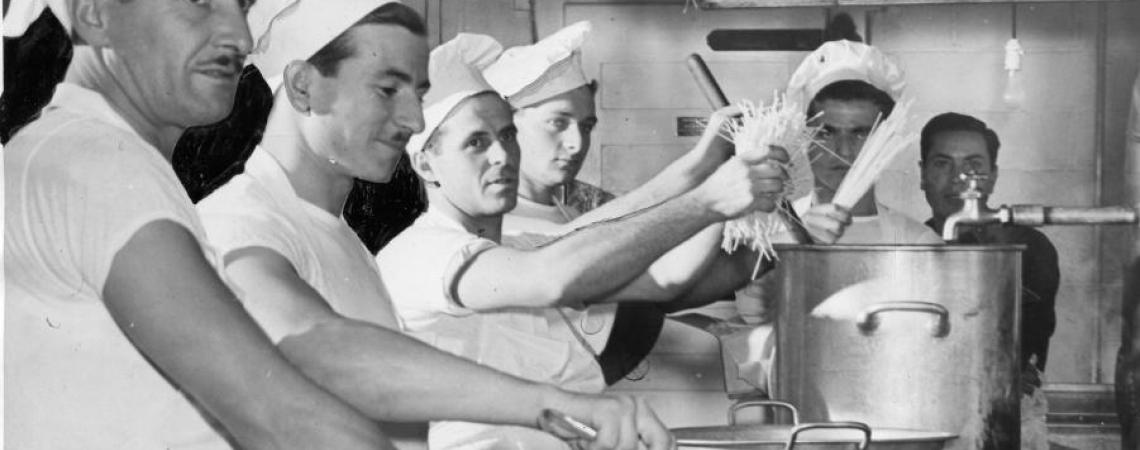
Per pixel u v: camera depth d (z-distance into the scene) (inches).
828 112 119.3
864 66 118.8
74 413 91.0
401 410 91.6
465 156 116.1
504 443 114.1
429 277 114.2
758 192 116.0
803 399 115.8
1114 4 119.3
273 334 99.1
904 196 120.3
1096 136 119.6
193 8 104.7
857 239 119.8
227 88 106.3
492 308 114.7
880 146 119.4
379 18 113.3
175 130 106.2
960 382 113.4
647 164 118.4
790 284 116.3
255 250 104.0
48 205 88.1
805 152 118.7
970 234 119.3
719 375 118.4
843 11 119.0
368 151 113.3
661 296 118.0
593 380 117.1
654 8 118.5
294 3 110.9
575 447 87.4
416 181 116.1
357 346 95.5
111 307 84.0
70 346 90.7
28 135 91.7
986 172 120.0
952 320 113.2
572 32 117.6
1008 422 114.3
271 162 110.2
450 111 115.8
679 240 115.4
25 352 91.2
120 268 83.6
